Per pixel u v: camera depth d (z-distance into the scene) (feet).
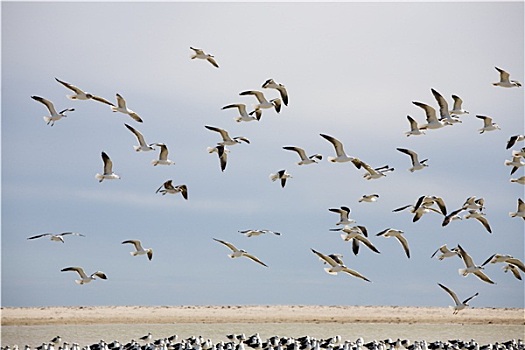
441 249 137.90
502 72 151.84
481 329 258.37
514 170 158.40
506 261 135.13
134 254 151.02
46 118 145.79
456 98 149.48
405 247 144.46
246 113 152.25
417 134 149.38
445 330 255.50
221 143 152.66
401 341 194.29
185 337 228.43
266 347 181.16
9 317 249.96
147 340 196.24
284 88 148.25
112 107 146.10
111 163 149.79
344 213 145.59
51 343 186.19
